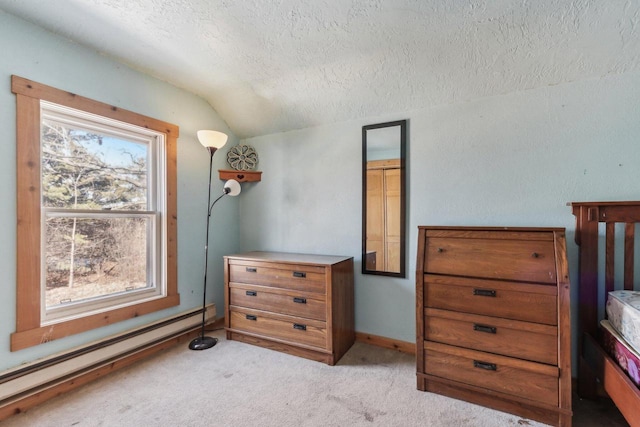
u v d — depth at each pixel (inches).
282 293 92.0
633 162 68.0
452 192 86.8
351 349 94.6
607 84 69.6
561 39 64.4
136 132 90.6
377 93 89.8
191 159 105.1
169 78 94.4
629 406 48.2
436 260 70.4
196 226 106.9
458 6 60.3
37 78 67.8
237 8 63.0
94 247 80.9
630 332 51.2
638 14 57.0
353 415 62.2
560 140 74.3
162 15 65.2
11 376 62.1
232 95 105.4
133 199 90.5
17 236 64.7
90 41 74.3
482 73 76.4
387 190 96.0
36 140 67.8
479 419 60.7
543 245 60.5
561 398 57.1
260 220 121.9
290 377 77.3
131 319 85.9
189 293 103.7
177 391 71.0
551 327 58.3
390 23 66.6
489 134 82.0
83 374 74.0
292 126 112.5
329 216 106.9
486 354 64.1
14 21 64.4
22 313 65.1
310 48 76.9
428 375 70.1
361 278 100.1
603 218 65.1
